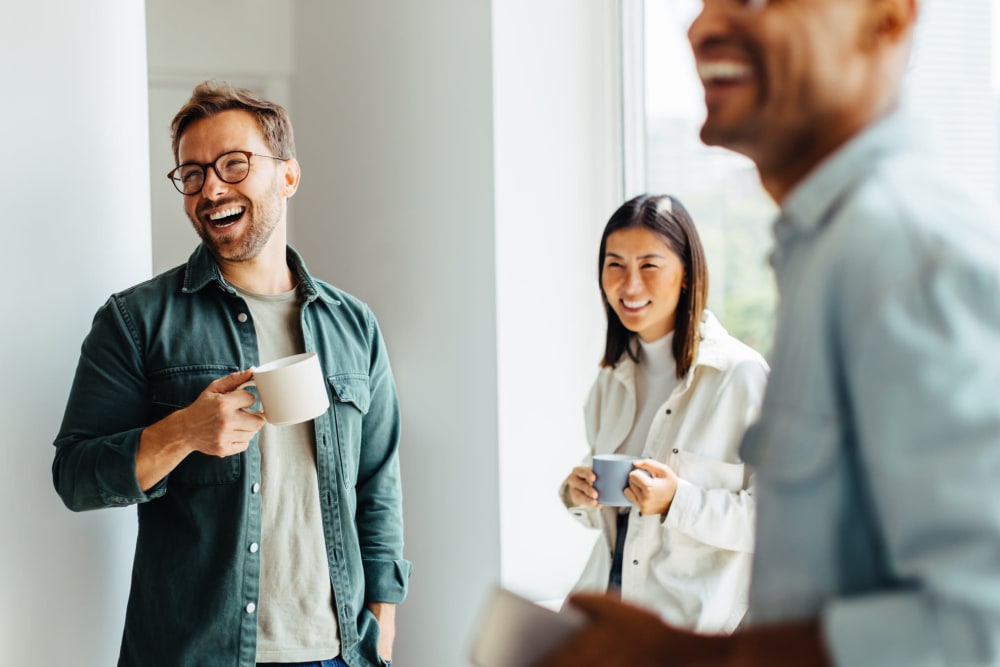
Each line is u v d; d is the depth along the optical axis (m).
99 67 1.76
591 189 2.48
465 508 2.56
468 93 2.46
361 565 1.85
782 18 0.52
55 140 1.69
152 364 1.71
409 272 2.80
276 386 1.51
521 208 2.41
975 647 0.43
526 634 0.54
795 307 0.53
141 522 1.71
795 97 0.53
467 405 2.53
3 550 1.63
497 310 2.38
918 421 0.45
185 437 1.53
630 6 2.46
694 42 0.56
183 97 3.33
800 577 0.52
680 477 1.78
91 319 1.76
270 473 1.73
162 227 3.32
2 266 1.64
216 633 1.65
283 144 1.84
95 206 1.76
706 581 1.74
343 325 1.94
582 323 2.49
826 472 0.51
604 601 0.53
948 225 0.48
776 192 0.58
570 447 2.48
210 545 1.67
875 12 0.52
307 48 3.35
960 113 1.45
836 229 0.52
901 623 0.45
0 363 1.64
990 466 0.44
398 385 2.88
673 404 1.85
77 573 1.73
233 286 1.82
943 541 0.44
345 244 3.16
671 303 1.84
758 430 0.56
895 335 0.47
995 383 0.45
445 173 2.59
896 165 0.52
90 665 1.76
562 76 2.44
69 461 1.59
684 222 1.83
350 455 1.85
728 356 1.81
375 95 2.93
